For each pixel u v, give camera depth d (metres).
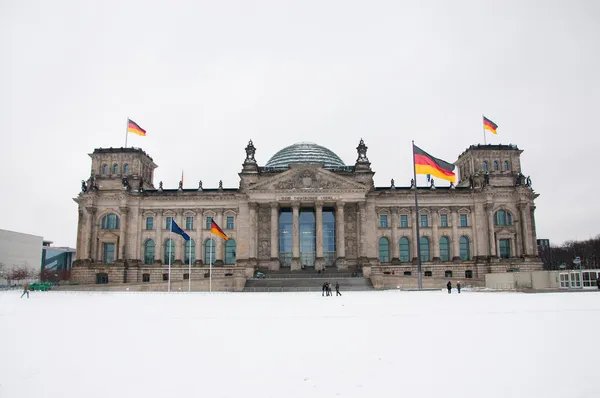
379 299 68.50
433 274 135.00
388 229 138.38
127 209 137.12
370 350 25.12
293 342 28.02
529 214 136.12
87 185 142.00
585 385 17.72
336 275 121.44
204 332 32.56
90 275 133.88
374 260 131.75
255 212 131.50
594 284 94.62
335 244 136.50
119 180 140.88
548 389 17.25
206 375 19.92
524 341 27.08
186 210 138.62
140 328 34.84
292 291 105.56
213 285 109.00
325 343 27.53
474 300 63.06
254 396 16.92
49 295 90.50
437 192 137.88
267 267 133.25
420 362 21.97
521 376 19.09
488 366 20.91
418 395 16.80
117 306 58.47
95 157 142.25
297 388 17.94
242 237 133.25
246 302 65.62
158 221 138.25
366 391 17.42
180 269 136.00
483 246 135.62
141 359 23.09
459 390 17.30
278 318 41.94
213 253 137.50
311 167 131.12
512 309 47.56
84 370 20.77
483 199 137.00
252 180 136.50
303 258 136.00
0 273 193.75
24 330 33.66
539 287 100.88
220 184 140.00
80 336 30.59
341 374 19.98
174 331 33.12
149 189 147.75
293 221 130.00
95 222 137.25
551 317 39.28
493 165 141.38
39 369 20.94
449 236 137.62
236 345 27.06
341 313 46.16
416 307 52.09
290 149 155.25
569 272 97.81
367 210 133.75
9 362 22.39
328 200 130.25
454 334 30.17
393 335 30.22
